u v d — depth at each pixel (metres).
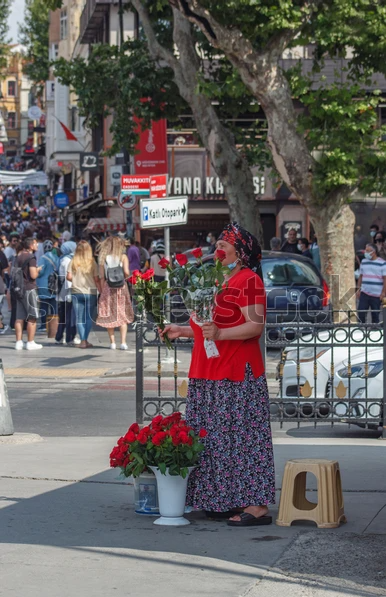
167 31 24.62
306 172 19.56
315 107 19.38
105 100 25.14
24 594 5.32
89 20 42.38
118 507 7.45
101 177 42.25
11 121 146.00
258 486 7.01
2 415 10.67
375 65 20.08
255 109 24.94
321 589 5.41
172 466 6.88
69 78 25.06
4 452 9.85
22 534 6.60
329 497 6.88
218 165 22.75
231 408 6.99
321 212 19.94
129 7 26.19
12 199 101.00
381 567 5.84
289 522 6.93
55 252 21.25
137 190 24.56
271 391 14.35
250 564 5.91
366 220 28.27
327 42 18.59
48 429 11.84
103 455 9.66
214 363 7.00
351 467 8.93
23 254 20.61
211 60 24.33
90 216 45.59
